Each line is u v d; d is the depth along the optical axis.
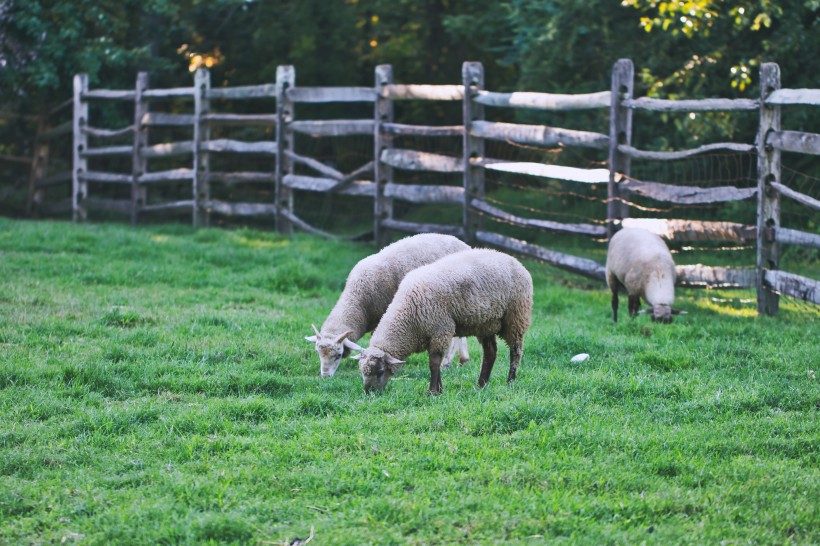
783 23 15.20
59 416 6.98
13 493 5.58
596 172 12.78
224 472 5.89
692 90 16.25
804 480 5.78
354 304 8.62
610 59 16.81
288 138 16.88
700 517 5.34
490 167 14.09
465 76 14.36
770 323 10.37
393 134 15.33
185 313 10.33
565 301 11.76
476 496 5.50
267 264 13.56
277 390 7.84
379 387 7.64
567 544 4.93
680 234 11.86
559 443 6.36
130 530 5.11
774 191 11.06
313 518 5.30
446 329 7.57
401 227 15.12
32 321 9.51
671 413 7.15
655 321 10.25
